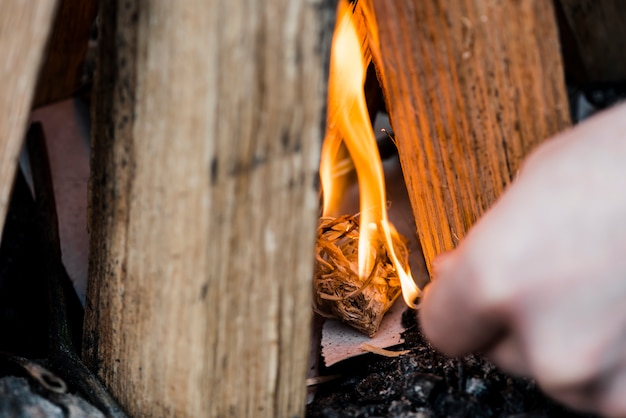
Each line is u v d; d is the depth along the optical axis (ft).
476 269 0.74
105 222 0.87
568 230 0.72
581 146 0.75
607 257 0.71
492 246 0.74
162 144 0.80
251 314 0.83
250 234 0.80
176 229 0.81
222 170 0.78
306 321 0.85
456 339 0.78
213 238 0.80
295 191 0.80
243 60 0.76
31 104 0.80
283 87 0.77
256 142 0.78
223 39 0.76
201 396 0.84
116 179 0.85
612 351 0.72
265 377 0.85
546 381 0.72
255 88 0.77
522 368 0.77
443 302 0.77
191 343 0.83
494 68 0.87
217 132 0.77
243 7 0.75
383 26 0.88
